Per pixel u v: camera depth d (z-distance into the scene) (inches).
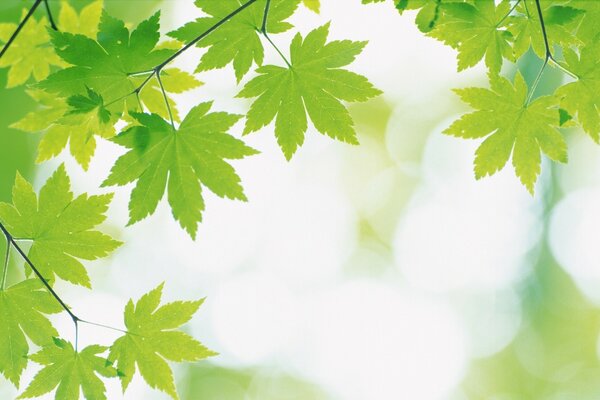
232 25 109.5
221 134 112.0
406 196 516.1
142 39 108.4
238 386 468.1
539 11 100.0
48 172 319.6
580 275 436.1
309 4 132.0
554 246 435.8
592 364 442.3
